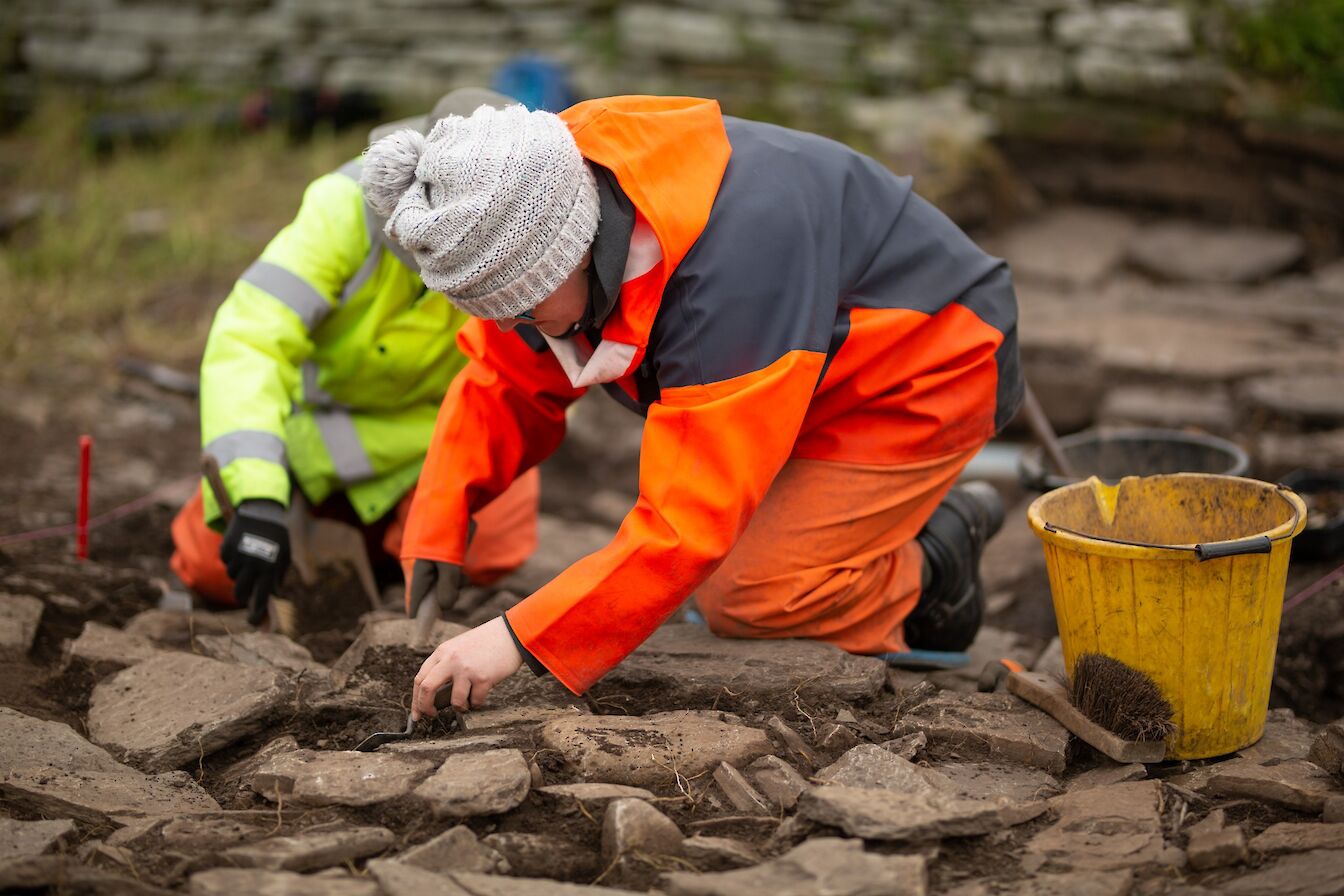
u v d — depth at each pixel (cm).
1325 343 568
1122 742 234
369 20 840
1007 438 552
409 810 215
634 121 223
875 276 250
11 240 668
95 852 201
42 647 295
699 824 214
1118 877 196
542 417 276
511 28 802
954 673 300
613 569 224
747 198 228
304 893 188
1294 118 696
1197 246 674
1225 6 742
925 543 293
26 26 937
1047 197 741
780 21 756
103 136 802
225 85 877
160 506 416
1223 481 257
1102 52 730
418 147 215
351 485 336
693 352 223
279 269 301
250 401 291
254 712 249
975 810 205
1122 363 544
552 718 245
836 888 187
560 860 205
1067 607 246
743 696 257
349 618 341
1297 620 349
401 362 319
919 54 750
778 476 276
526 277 210
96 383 527
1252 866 201
